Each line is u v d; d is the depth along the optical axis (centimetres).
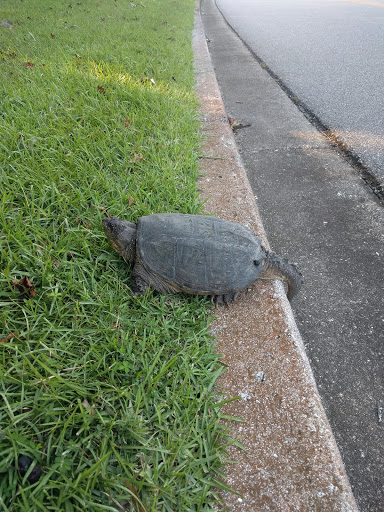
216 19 450
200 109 168
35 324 65
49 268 73
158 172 109
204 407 60
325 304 88
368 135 159
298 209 118
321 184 129
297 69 248
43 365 57
